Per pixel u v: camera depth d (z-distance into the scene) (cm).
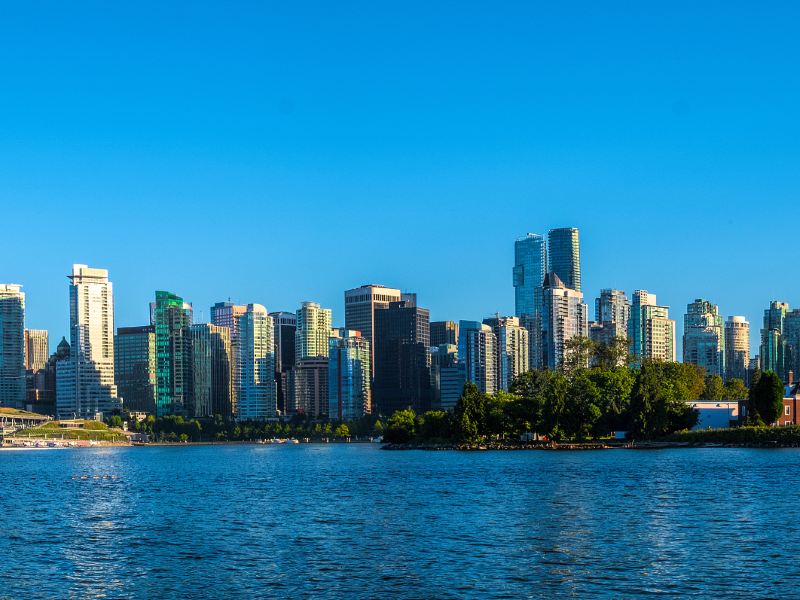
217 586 8631
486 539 10762
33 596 8369
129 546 10950
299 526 12306
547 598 7944
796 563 9069
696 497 14262
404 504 14512
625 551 9800
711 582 8350
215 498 16750
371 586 8488
